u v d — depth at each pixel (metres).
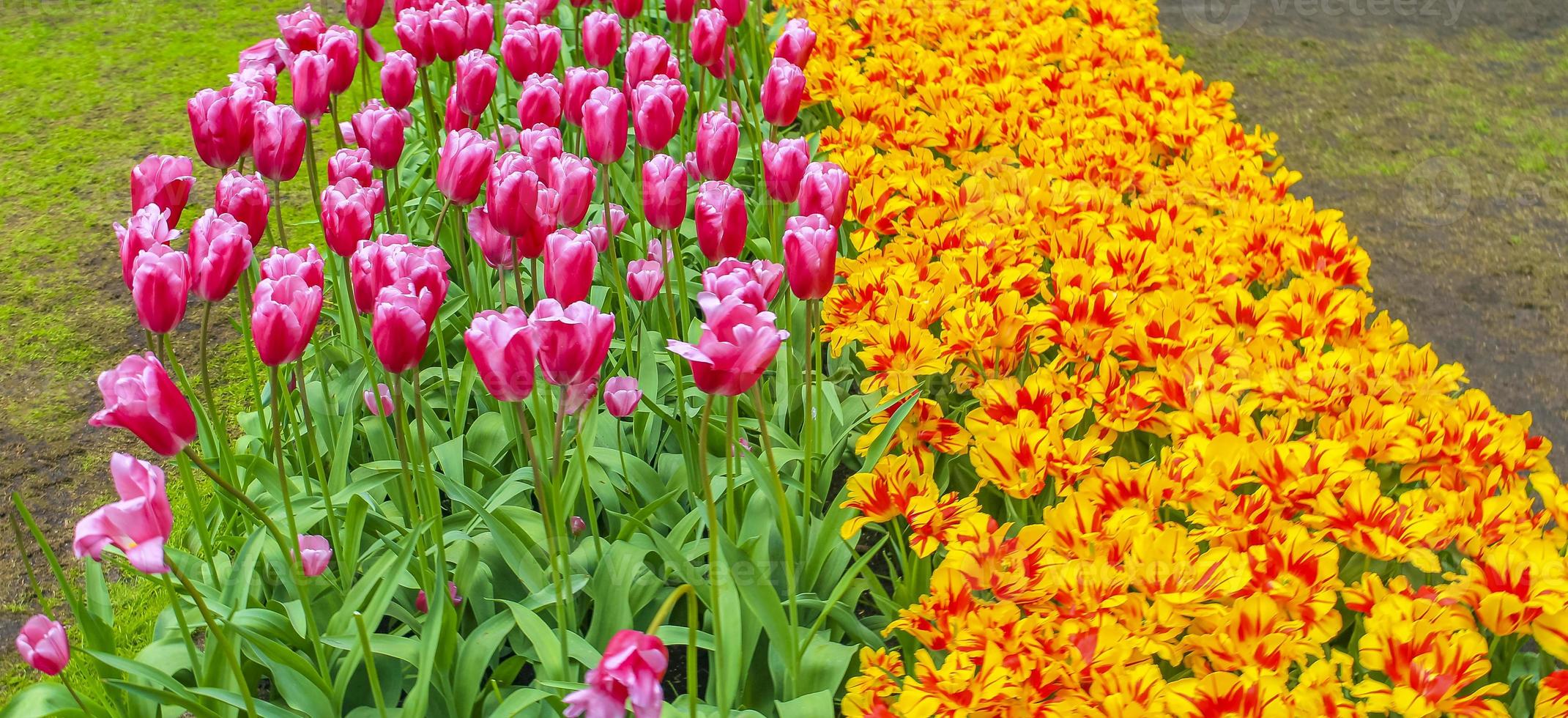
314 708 2.03
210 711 1.92
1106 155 3.85
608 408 2.55
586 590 2.34
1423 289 4.76
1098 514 2.17
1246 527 2.15
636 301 3.20
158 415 1.62
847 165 3.76
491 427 2.83
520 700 1.97
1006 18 5.28
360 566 2.43
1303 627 2.01
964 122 4.05
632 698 1.42
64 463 3.71
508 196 2.23
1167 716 1.83
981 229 3.31
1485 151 6.06
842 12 5.29
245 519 2.48
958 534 2.13
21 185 5.50
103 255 4.93
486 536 2.49
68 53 7.01
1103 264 3.14
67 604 3.10
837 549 2.49
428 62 3.46
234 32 7.34
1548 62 7.27
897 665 2.09
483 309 3.13
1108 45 4.89
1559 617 1.87
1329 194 5.61
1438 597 2.01
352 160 2.83
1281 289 3.52
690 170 3.53
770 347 1.67
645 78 3.18
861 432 2.89
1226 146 3.99
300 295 1.82
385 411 2.82
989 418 2.53
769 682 2.31
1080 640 1.94
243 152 2.38
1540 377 4.16
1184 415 2.47
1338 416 2.59
